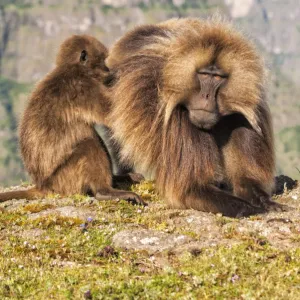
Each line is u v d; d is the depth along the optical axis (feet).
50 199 48.26
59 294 32.42
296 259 35.35
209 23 44.60
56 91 49.93
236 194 46.50
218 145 46.62
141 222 42.50
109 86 50.60
